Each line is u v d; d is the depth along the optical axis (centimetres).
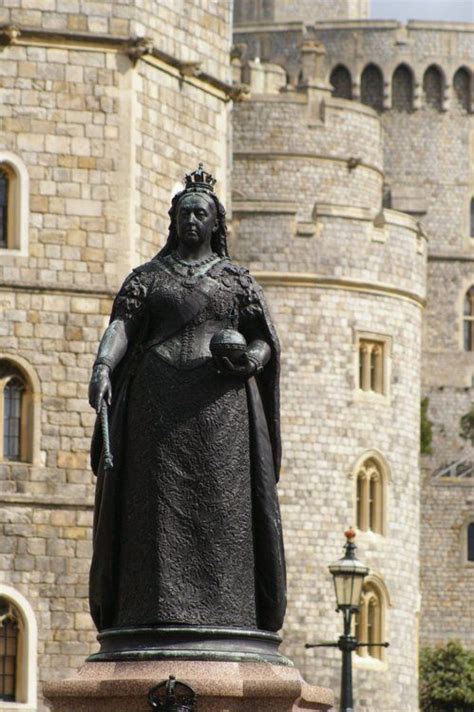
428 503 9381
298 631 7000
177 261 1605
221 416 1566
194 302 1583
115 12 4928
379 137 8475
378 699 7125
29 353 4794
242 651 1524
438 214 11012
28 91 4878
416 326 7394
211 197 1614
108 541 1564
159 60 5022
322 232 7131
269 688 1480
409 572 7356
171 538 1547
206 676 1486
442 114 11188
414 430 7394
